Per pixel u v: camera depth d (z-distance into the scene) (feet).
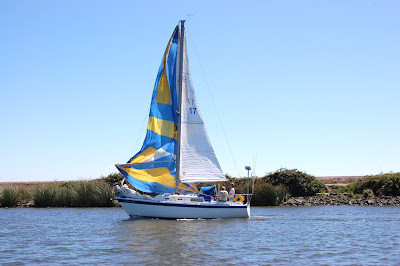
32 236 78.43
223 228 87.76
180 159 105.81
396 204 152.76
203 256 60.75
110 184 157.28
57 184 160.66
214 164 107.86
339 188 186.70
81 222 98.22
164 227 87.25
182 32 108.88
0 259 58.90
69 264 55.98
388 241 74.23
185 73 108.17
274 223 97.71
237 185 163.43
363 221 102.83
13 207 143.84
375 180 175.42
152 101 107.96
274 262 57.52
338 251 65.31
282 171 176.14
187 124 107.14
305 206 150.10
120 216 111.45
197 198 101.76
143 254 61.82
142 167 105.29
